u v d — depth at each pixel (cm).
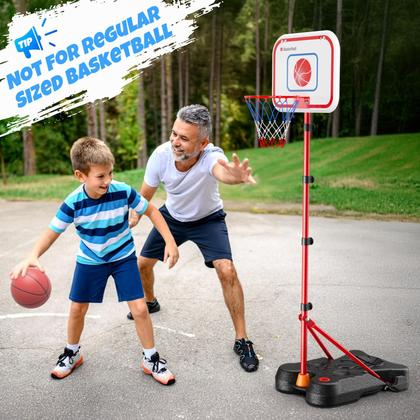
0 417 280
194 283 506
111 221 300
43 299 304
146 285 413
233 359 347
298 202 948
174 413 283
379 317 417
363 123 1395
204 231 356
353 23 1294
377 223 789
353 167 1111
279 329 396
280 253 616
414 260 583
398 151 1141
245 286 497
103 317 421
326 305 445
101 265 309
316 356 349
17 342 376
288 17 1355
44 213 904
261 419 276
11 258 607
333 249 633
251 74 1628
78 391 308
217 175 309
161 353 357
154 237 385
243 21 1527
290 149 1365
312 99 279
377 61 1306
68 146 2080
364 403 289
